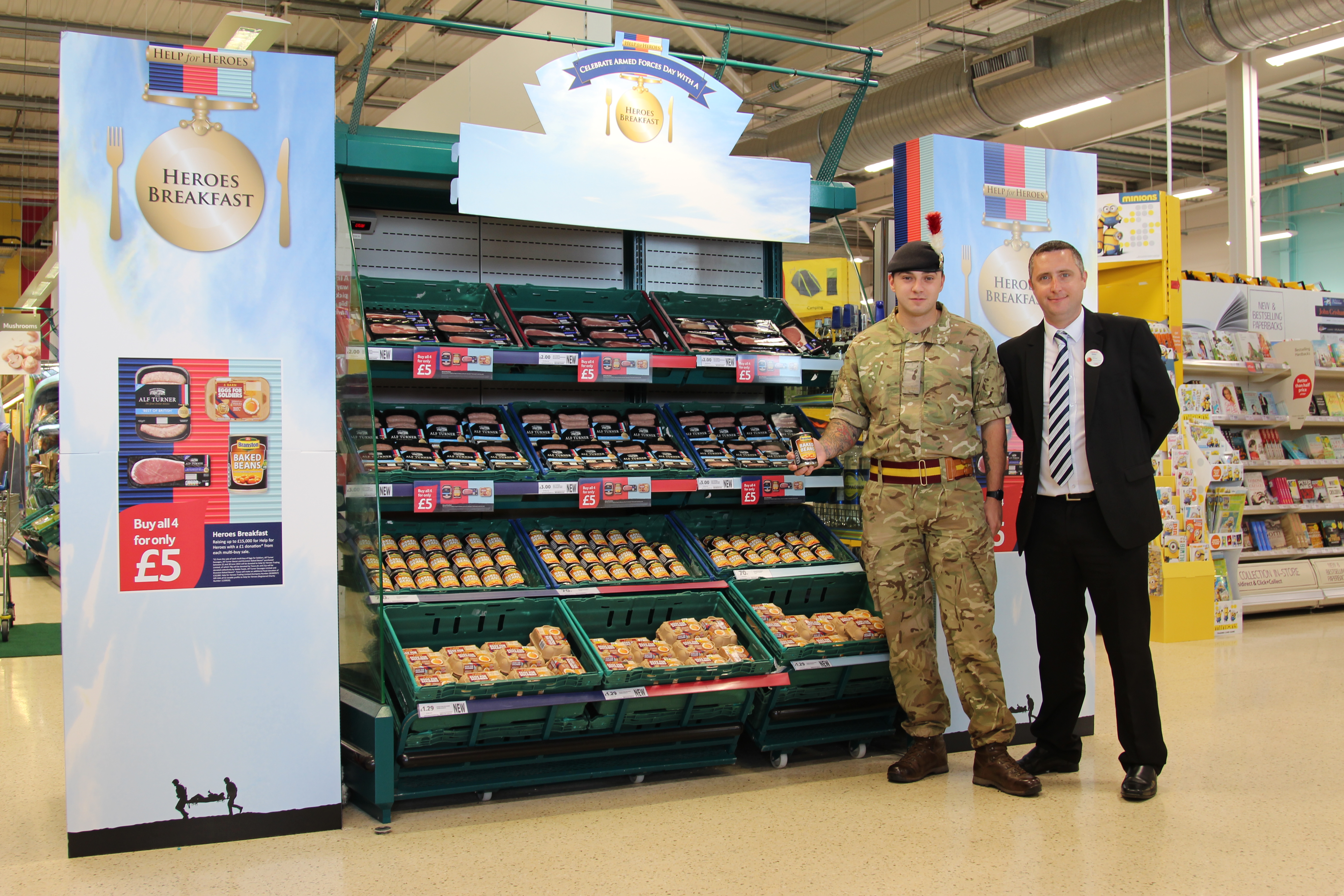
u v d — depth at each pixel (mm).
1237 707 4461
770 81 12898
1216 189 14922
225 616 2854
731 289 4695
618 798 3273
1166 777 3439
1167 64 6910
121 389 2770
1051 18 9992
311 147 2973
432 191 3885
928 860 2678
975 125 10547
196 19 11203
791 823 3000
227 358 2875
